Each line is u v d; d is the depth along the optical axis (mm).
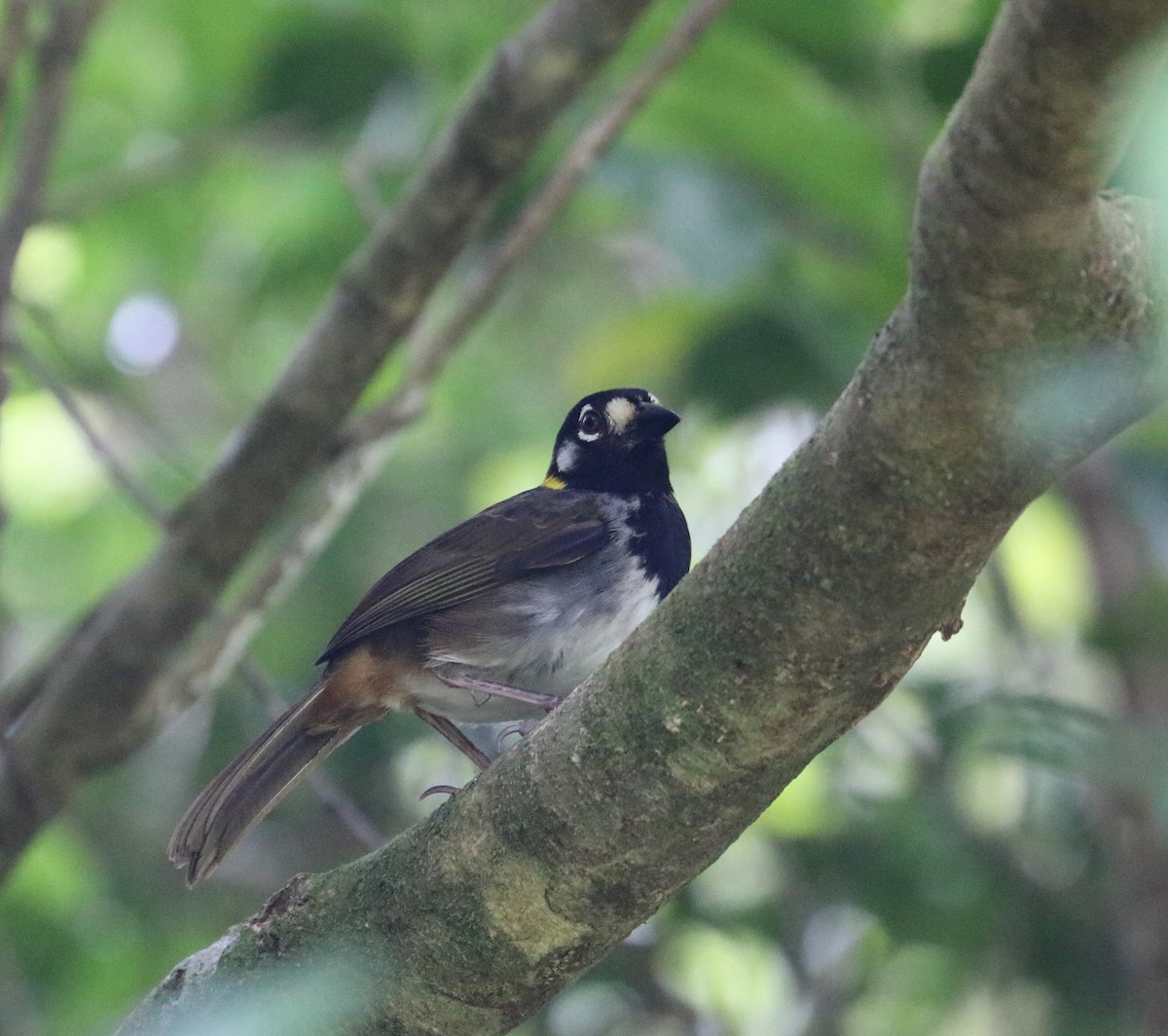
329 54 13008
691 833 5727
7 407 15477
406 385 10539
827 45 10242
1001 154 3949
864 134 10031
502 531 10078
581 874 5883
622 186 11305
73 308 15750
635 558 10289
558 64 9336
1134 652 11438
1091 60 3660
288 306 15070
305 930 6312
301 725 9469
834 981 12844
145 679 10203
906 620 5133
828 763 12859
